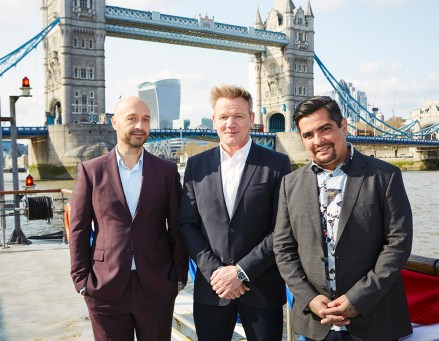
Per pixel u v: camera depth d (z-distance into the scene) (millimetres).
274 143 106188
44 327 5160
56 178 78812
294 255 2928
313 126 2711
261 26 124875
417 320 3131
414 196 46656
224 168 3424
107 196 3309
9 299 6160
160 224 3443
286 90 115875
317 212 2773
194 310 3475
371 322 2615
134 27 98188
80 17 88375
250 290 3244
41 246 10031
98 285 3223
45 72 97875
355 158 2777
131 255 3260
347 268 2650
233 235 3271
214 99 3379
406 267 3156
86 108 88375
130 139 3316
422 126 163125
